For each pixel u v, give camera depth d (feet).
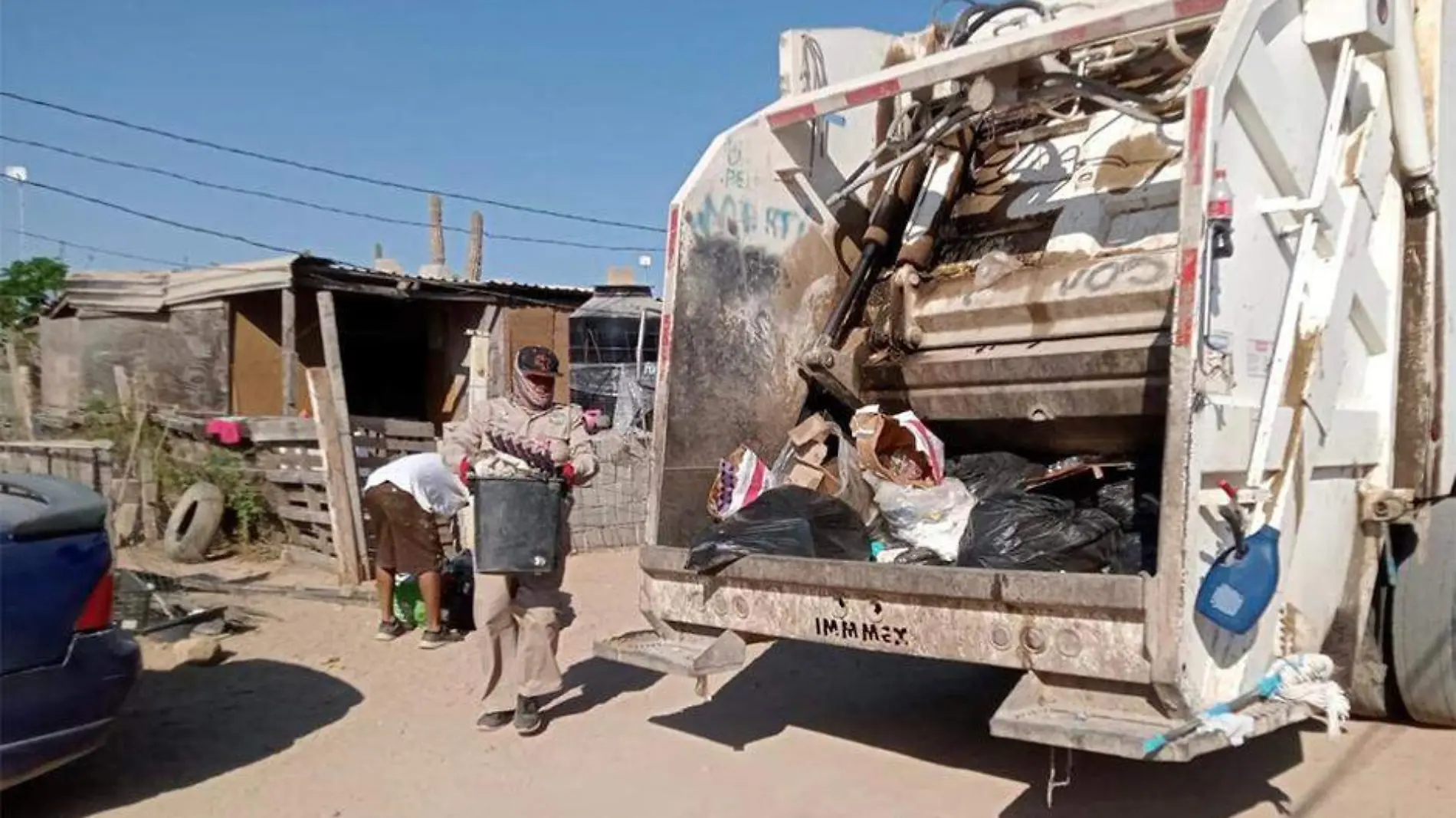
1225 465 12.51
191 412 42.73
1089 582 12.29
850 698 20.33
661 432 17.12
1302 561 14.38
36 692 13.83
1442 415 16.25
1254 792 15.25
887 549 16.65
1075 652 12.54
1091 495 16.31
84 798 15.60
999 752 17.25
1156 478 15.94
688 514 17.56
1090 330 16.56
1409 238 16.08
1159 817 14.55
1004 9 19.61
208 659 22.16
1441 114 16.07
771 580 15.29
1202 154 12.15
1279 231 13.70
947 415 18.11
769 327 18.57
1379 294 15.53
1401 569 16.80
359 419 33.71
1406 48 15.16
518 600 18.53
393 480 23.34
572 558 35.37
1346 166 14.97
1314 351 14.17
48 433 43.32
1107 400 16.17
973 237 18.80
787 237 18.81
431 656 22.80
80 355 50.42
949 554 16.15
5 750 13.56
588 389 73.87
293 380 44.80
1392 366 15.93
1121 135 17.89
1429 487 16.21
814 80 19.22
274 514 34.32
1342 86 14.38
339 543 30.17
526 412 18.47
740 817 14.85
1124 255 16.52
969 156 19.58
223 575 31.65
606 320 78.28
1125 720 12.18
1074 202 17.67
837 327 18.99
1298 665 13.70
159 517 35.83
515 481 17.97
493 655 18.78
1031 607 12.85
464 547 31.09
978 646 13.38
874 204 20.03
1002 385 17.25
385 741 17.98
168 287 47.85
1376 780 15.42
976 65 15.80
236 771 16.67
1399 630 16.78
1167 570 11.84
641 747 17.71
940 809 15.02
